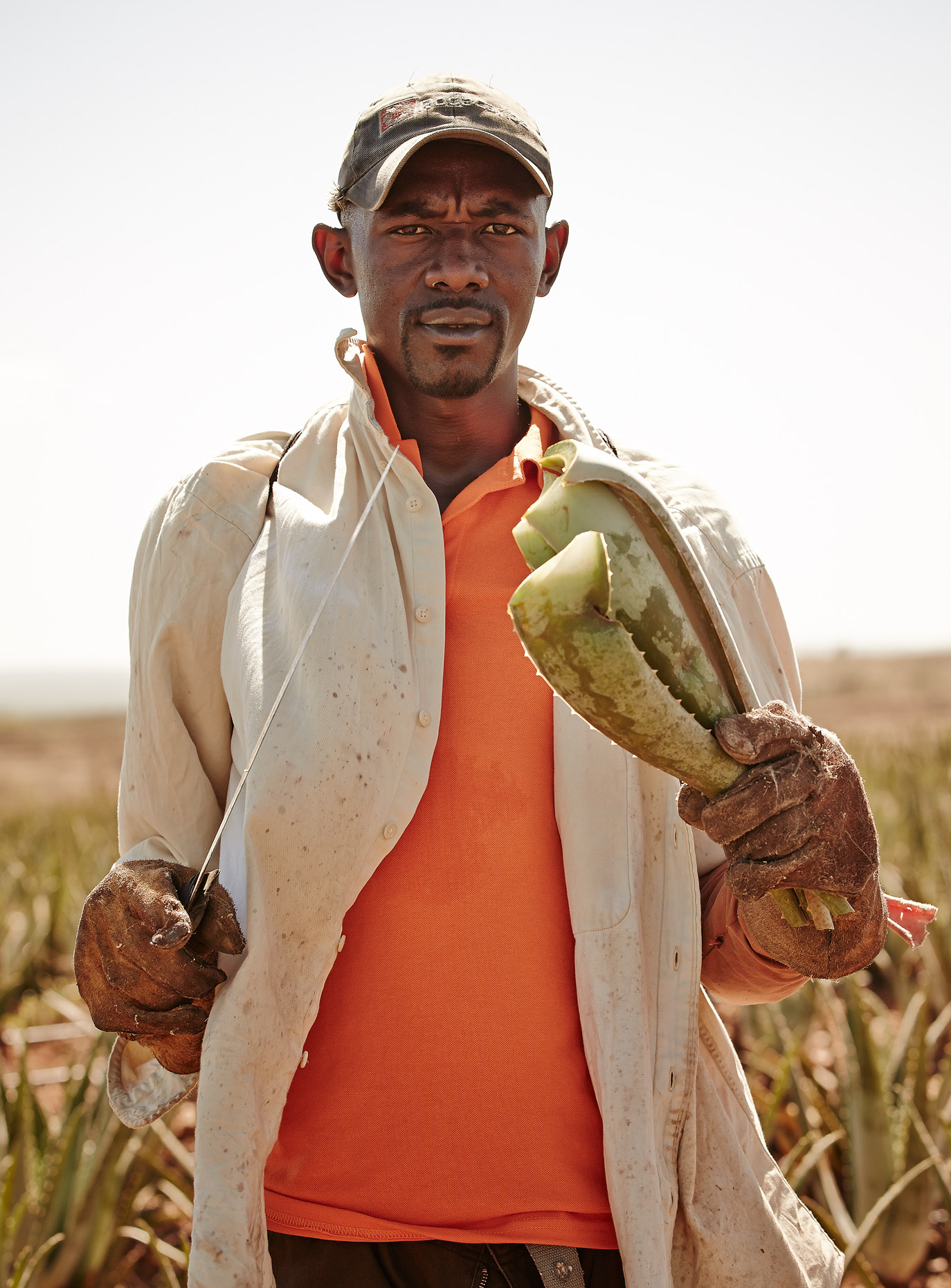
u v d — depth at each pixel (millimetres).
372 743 1589
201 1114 1456
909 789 11680
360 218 1763
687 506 1840
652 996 1632
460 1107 1570
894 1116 4113
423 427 1851
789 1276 1604
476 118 1683
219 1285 1382
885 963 6258
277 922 1545
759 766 1288
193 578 1778
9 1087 5477
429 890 1630
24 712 142125
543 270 2033
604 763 1650
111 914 1501
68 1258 3658
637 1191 1509
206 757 1810
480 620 1719
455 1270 1536
